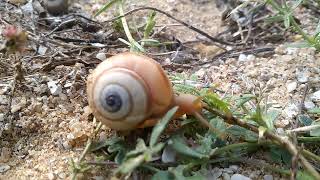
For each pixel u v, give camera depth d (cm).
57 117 8
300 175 7
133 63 7
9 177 7
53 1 11
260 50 10
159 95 7
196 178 7
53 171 7
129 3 12
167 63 10
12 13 11
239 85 9
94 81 7
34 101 8
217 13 12
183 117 8
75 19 11
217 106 8
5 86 9
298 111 9
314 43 9
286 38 11
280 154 8
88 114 8
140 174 7
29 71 9
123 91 7
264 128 7
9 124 8
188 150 7
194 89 8
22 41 7
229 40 11
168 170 7
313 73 10
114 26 10
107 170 7
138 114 7
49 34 10
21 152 8
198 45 11
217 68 10
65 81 9
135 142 7
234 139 8
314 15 12
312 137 8
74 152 8
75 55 10
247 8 12
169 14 11
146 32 10
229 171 7
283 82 9
